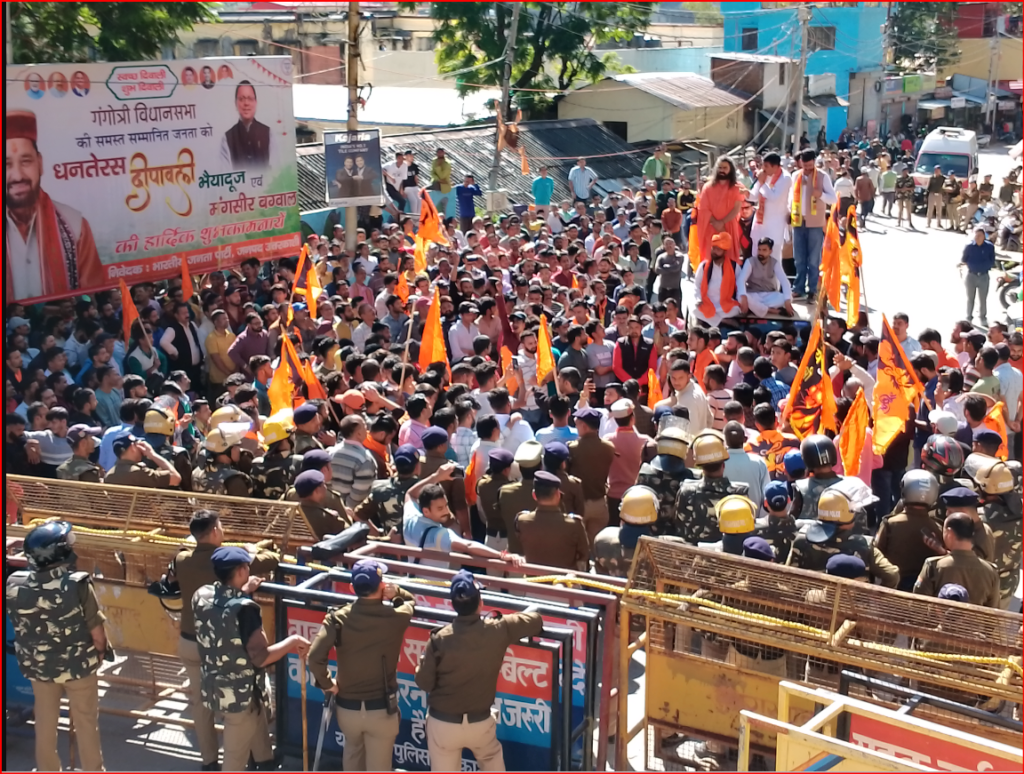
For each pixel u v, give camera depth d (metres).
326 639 5.89
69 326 13.95
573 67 38.31
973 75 63.41
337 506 7.48
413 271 16.45
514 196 29.72
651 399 11.20
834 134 49.81
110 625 7.55
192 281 17.53
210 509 7.39
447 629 5.79
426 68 40.00
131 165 16.30
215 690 6.25
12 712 7.34
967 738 4.98
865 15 52.88
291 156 19.02
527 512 7.41
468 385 10.80
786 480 9.06
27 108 14.75
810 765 4.87
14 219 14.68
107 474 8.17
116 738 7.28
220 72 17.50
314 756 6.64
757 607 6.50
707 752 6.90
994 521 7.70
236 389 10.34
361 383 10.16
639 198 25.94
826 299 14.70
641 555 6.70
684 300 17.45
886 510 10.18
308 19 35.94
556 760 6.12
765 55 44.78
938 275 25.22
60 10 20.44
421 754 6.48
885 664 5.96
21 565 6.99
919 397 10.19
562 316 13.86
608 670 6.36
